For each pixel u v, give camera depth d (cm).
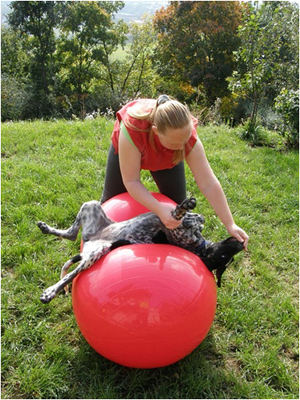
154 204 238
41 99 2400
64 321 300
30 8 2428
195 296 227
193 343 236
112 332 222
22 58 2711
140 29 2667
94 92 2650
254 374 272
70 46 2628
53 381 255
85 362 268
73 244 377
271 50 763
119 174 319
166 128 213
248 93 820
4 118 2217
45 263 354
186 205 211
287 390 264
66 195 455
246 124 780
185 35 2409
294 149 725
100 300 224
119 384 256
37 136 633
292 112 718
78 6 2542
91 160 552
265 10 775
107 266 235
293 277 369
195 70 2375
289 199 496
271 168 589
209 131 768
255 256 386
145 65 2800
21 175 496
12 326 293
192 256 247
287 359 288
